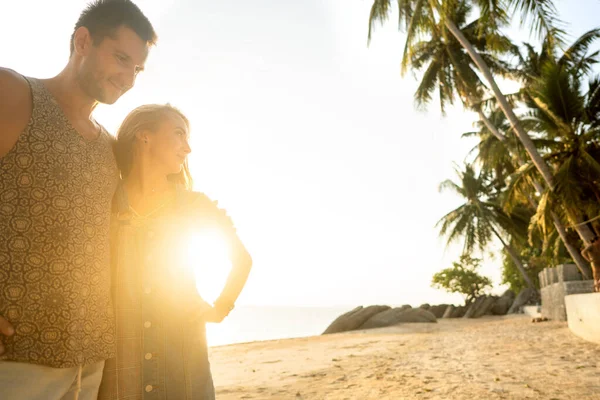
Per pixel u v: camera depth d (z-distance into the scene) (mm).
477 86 23781
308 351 11406
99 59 1540
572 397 4297
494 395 4543
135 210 1735
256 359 10062
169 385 1619
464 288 46656
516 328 13773
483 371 6062
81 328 1430
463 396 4582
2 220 1340
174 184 1854
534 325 14430
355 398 4922
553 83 15852
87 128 1595
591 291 15188
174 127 1785
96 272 1495
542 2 14297
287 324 124250
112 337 1551
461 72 22625
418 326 21859
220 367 8914
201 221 1865
